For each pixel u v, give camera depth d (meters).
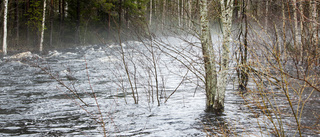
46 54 24.98
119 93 9.88
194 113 7.19
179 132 5.80
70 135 5.71
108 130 6.00
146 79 12.22
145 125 6.30
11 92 10.02
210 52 7.23
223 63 7.08
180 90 10.27
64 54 25.00
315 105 7.19
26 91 10.21
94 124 6.42
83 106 8.07
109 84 11.52
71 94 9.72
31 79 12.78
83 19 39.06
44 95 9.56
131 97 9.25
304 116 6.35
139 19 8.32
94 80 12.51
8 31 33.94
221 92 7.30
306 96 8.06
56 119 6.83
